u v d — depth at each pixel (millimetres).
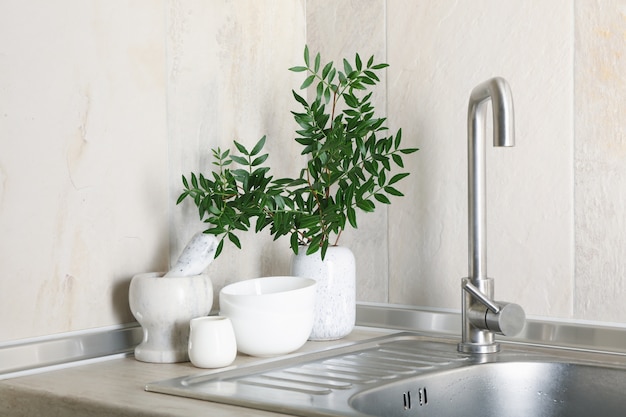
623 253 1218
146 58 1271
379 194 1305
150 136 1277
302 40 1554
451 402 1112
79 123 1179
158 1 1291
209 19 1376
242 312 1167
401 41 1424
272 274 1503
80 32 1179
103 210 1210
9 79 1095
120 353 1199
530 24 1289
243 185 1314
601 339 1224
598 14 1229
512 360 1171
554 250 1274
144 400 935
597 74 1231
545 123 1278
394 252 1436
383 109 1446
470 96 1217
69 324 1169
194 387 996
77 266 1178
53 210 1147
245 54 1442
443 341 1297
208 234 1192
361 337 1355
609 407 1123
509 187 1312
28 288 1119
